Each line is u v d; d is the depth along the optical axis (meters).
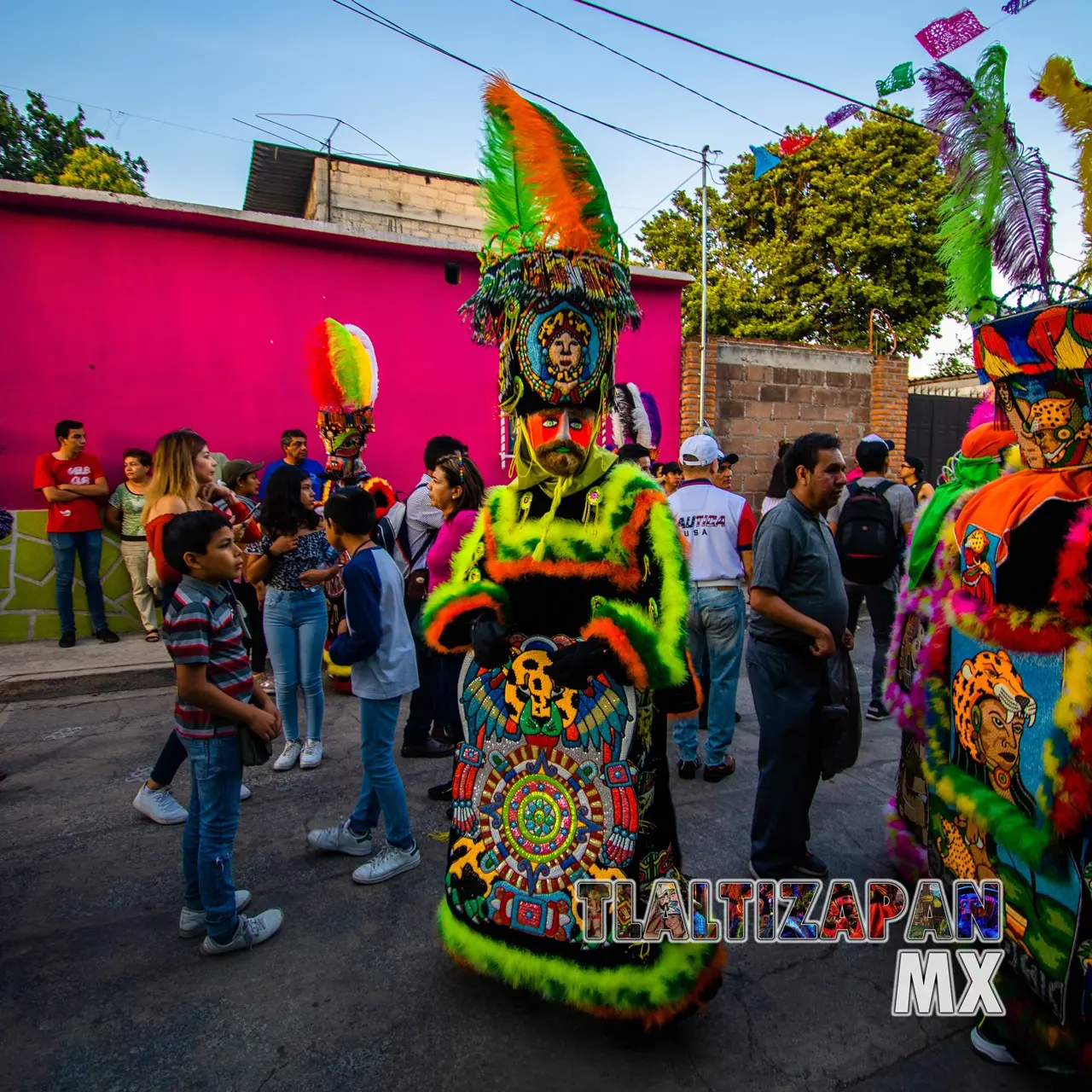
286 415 7.08
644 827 2.07
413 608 4.29
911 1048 2.15
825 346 9.16
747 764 4.19
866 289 15.55
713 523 3.93
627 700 2.00
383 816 3.24
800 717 2.77
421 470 7.70
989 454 2.47
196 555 2.39
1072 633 1.83
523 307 2.01
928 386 14.74
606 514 2.03
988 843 2.13
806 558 2.77
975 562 2.11
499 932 2.15
